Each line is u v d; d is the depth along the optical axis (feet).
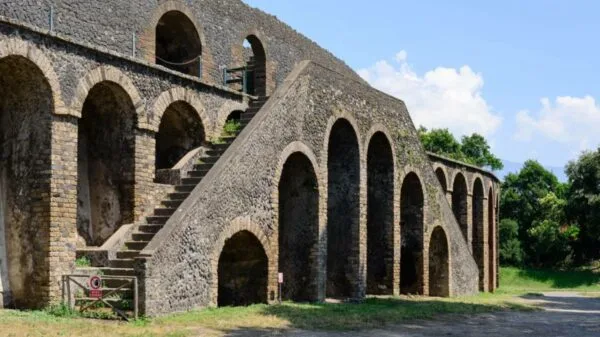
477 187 134.00
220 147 67.77
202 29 83.35
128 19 71.61
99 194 62.23
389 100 88.99
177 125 71.56
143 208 61.21
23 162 53.16
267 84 96.73
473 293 110.93
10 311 48.93
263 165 63.31
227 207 58.08
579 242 207.00
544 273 190.80
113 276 51.01
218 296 65.00
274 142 65.16
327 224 80.07
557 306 93.30
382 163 87.81
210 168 61.31
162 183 64.23
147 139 62.39
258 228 61.98
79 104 54.80
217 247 56.49
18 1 58.49
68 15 63.82
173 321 47.70
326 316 56.90
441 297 96.17
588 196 183.62
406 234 94.58
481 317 68.18
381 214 87.35
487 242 134.41
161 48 85.81
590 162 186.39
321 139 72.95
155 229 57.62
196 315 50.93
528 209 230.27
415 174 93.25
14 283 52.60
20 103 53.67
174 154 72.18
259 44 95.86
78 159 62.18
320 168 72.28
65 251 52.54
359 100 81.41
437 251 100.83
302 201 71.97
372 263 87.30
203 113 69.92
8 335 38.58
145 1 74.18
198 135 70.49
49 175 52.01
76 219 55.67
